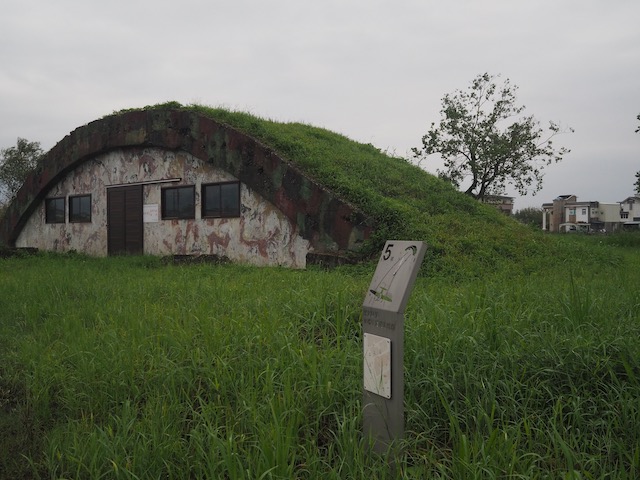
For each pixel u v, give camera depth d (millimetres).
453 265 10102
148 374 4520
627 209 71188
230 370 4391
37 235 21828
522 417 3664
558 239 14203
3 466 3609
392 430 3115
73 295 8430
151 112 16688
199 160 15930
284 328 5242
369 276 9336
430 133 28469
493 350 4414
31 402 4434
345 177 13320
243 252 14875
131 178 17828
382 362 3162
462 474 2938
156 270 11977
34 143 36219
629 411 3553
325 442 3639
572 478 2760
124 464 3322
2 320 6914
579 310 5059
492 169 27938
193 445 3490
